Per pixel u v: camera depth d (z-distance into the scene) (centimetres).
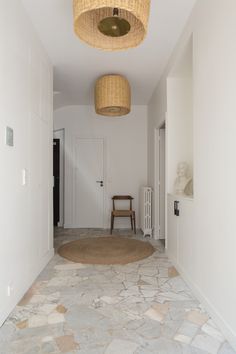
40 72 294
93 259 334
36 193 277
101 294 235
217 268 187
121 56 332
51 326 183
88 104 545
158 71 380
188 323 188
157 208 457
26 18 244
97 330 179
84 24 201
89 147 556
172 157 351
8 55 201
